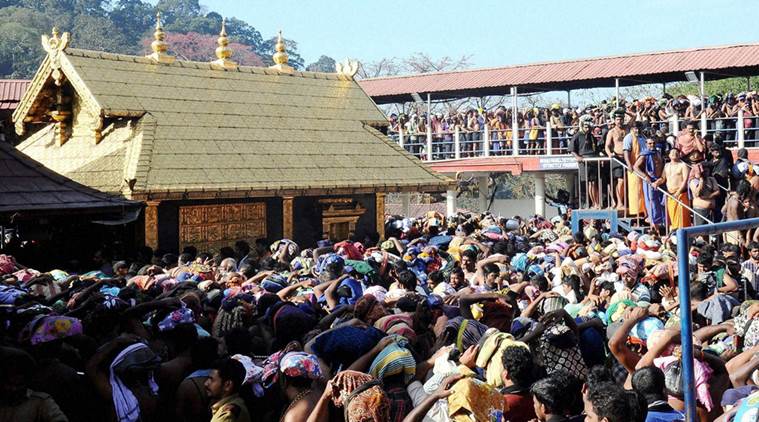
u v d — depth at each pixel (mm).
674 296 10922
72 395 6766
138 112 17938
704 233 5035
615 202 20094
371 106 22438
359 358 6746
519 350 6602
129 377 6820
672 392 6527
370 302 8438
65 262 16719
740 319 8055
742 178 18469
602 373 5945
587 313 9586
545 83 27844
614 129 19562
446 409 6176
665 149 19578
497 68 29719
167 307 8031
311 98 21641
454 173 30109
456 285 11664
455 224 20875
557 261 12836
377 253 14070
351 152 20422
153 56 19641
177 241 17047
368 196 20578
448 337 7914
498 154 29172
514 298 9914
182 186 16531
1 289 8562
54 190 15164
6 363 5699
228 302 8945
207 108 19219
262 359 7457
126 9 97812
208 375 6770
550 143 27266
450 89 29484
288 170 18625
